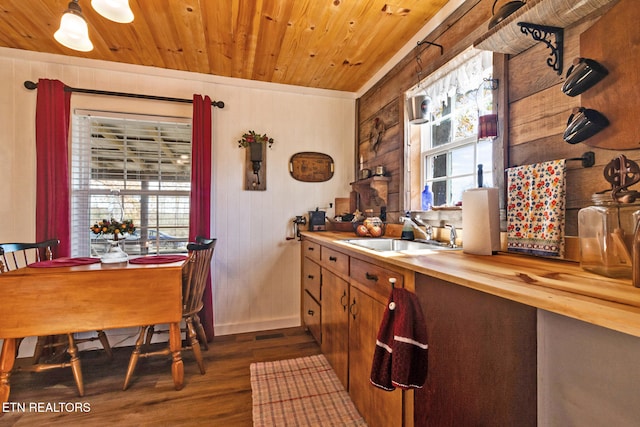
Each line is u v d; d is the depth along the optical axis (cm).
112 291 172
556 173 112
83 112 240
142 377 196
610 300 63
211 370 204
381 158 259
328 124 304
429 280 108
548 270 95
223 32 200
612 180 88
